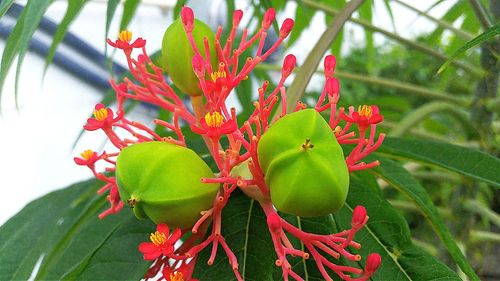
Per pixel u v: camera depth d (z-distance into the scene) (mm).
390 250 199
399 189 218
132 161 153
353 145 223
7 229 243
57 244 233
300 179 142
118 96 180
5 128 602
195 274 180
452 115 308
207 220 173
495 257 343
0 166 595
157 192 151
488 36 170
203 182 151
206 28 186
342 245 154
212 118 153
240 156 160
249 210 191
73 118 618
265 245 185
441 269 193
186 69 182
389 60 639
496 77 301
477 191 305
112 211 169
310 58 210
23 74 587
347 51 671
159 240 146
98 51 593
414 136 328
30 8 163
